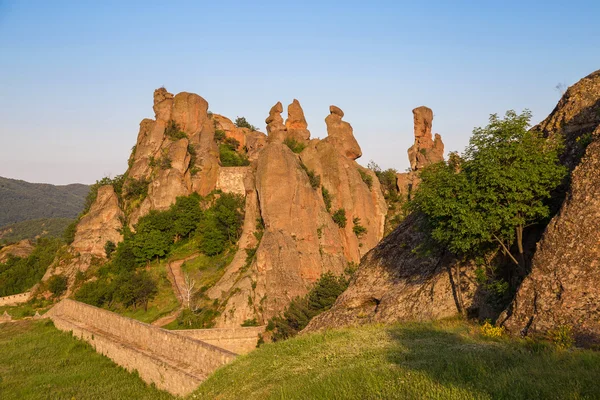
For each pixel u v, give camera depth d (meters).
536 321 15.00
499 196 18.77
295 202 65.44
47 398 24.78
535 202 18.59
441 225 20.22
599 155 16.80
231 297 55.31
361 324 24.67
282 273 57.84
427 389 11.38
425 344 15.71
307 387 13.70
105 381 27.00
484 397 10.44
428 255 24.89
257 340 42.44
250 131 108.62
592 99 21.16
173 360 25.03
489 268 20.83
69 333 39.12
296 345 19.56
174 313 56.66
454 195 19.66
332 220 69.69
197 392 18.56
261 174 66.44
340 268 64.62
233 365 19.50
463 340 15.64
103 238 75.06
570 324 14.22
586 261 15.21
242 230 71.50
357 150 91.69
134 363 28.02
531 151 19.23
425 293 23.06
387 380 12.54
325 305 43.66
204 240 70.88
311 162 77.06
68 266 72.88
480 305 20.27
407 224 28.67
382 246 29.02
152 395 23.88
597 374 10.66
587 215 15.91
